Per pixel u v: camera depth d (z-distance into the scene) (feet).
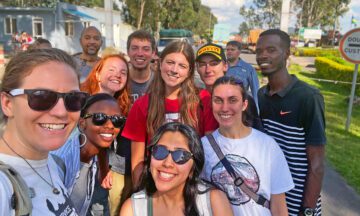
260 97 9.31
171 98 8.99
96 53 16.72
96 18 99.30
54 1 153.69
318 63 69.46
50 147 4.44
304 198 8.25
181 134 6.31
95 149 7.13
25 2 152.46
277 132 8.66
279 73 8.53
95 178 7.74
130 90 12.30
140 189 6.72
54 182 4.86
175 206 6.46
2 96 4.33
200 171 6.50
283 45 8.43
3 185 3.81
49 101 4.28
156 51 13.39
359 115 31.60
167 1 154.81
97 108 7.06
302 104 8.10
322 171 8.04
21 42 77.51
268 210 7.30
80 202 6.59
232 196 7.29
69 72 4.56
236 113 7.44
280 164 7.40
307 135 8.12
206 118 8.94
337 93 47.21
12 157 4.31
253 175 7.26
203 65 11.18
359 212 13.55
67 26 94.63
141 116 8.95
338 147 21.88
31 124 4.30
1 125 4.37
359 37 24.82
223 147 7.56
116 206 9.21
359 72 47.06
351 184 16.03
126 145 9.41
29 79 4.25
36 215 4.27
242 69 18.74
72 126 4.74
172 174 6.23
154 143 6.41
